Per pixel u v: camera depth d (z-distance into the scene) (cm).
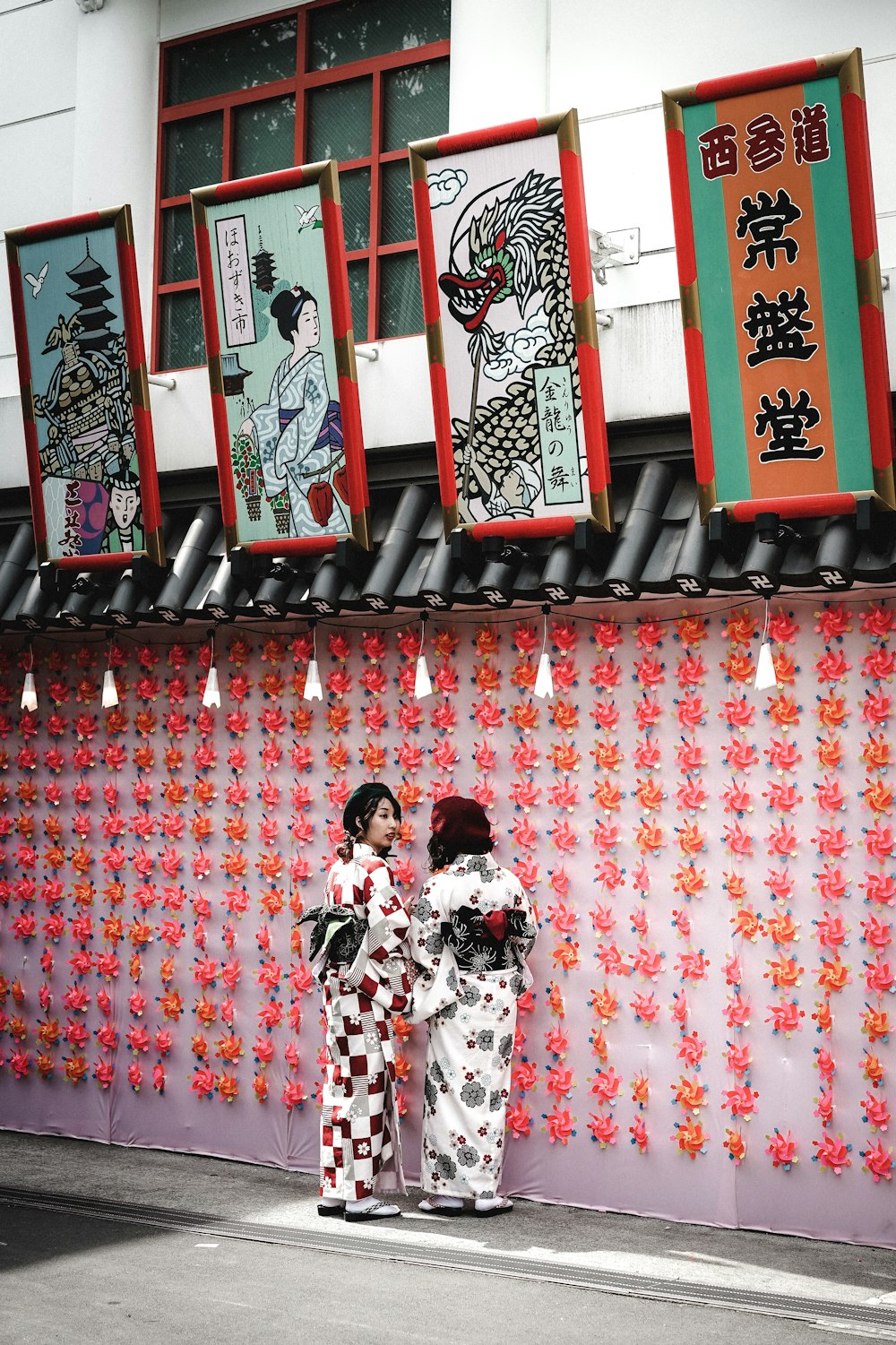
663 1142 657
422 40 809
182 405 820
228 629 800
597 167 728
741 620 657
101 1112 821
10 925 859
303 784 770
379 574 698
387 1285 550
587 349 624
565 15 747
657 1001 664
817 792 636
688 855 663
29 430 784
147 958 812
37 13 930
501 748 714
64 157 908
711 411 609
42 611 816
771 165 574
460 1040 663
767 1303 530
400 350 754
